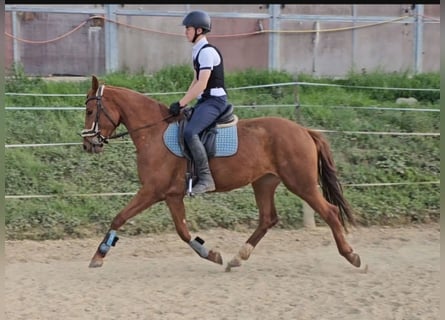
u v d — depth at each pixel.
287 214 10.93
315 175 8.19
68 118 13.04
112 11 15.72
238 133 8.12
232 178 8.09
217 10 16.27
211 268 8.60
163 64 16.11
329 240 10.16
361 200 11.39
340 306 6.86
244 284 7.71
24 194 10.96
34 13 15.24
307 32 16.75
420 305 6.86
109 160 11.90
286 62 16.72
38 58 15.36
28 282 7.80
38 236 10.12
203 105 8.02
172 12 16.05
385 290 7.41
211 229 10.62
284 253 9.42
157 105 8.30
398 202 11.51
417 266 8.64
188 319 6.45
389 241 10.19
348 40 17.06
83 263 8.87
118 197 11.05
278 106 12.34
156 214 10.81
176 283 7.77
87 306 6.86
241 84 15.09
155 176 8.06
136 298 7.14
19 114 12.88
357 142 12.90
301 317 6.53
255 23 16.47
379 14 17.27
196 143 7.89
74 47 15.55
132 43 15.91
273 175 8.45
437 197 11.68
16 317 6.50
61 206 10.67
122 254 9.38
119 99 8.27
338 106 14.11
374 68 17.28
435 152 12.80
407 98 15.24
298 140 8.13
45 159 11.79
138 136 8.21
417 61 17.53
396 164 12.36
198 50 7.95
